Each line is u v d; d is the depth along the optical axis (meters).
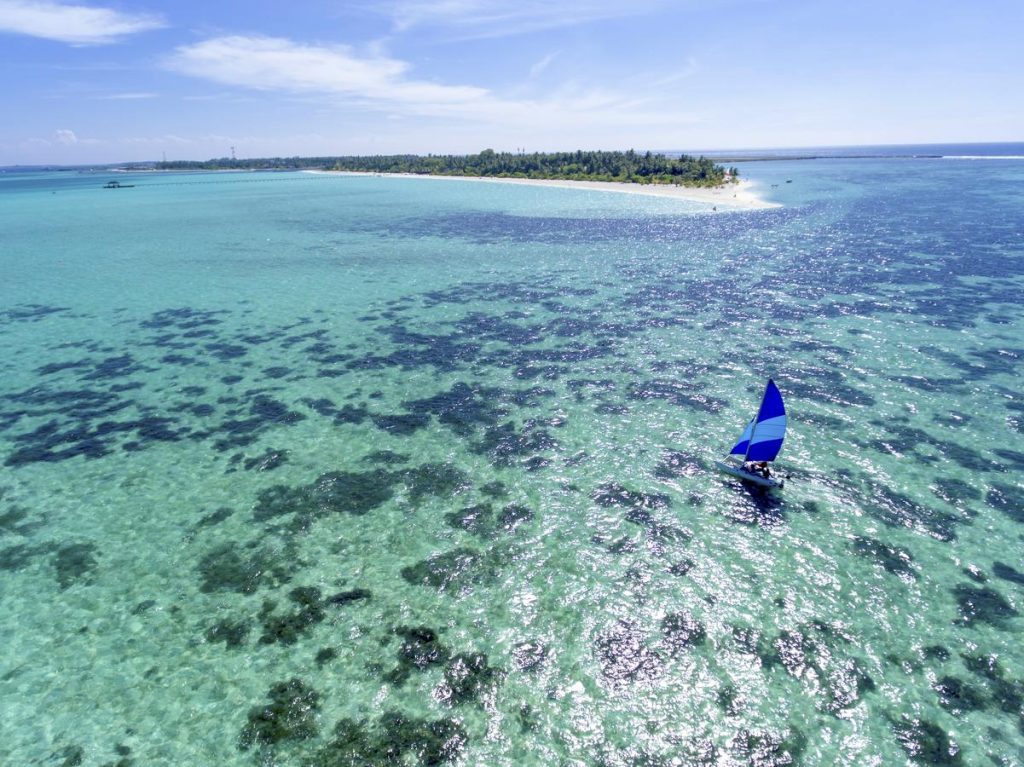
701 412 29.72
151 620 18.20
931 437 26.78
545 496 23.50
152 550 21.22
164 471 26.02
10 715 15.22
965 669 15.88
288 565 20.34
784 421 22.53
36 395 33.62
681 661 16.31
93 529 22.39
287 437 28.56
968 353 35.78
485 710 15.12
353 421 29.95
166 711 15.33
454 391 32.91
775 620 17.53
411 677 16.09
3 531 22.28
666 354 37.03
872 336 39.00
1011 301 45.19
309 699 15.55
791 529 21.23
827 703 15.06
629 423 28.84
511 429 28.69
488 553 20.56
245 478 25.38
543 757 13.94
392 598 18.77
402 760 13.97
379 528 22.03
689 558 19.98
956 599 18.12
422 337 41.41
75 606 18.75
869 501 22.61
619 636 17.14
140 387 34.44
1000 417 28.30
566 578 19.33
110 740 14.59
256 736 14.63
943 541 20.53
